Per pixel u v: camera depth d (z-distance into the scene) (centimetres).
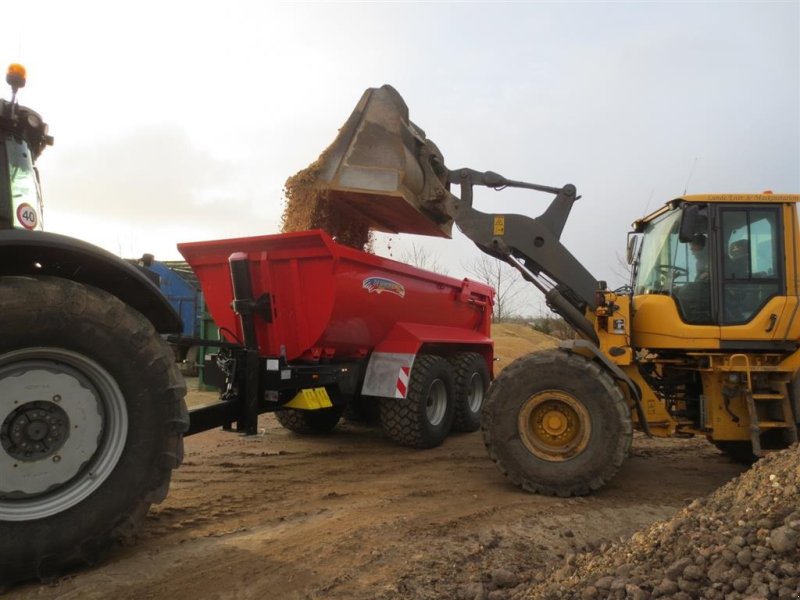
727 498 309
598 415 477
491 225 579
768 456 332
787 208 516
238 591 297
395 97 564
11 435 288
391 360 643
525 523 411
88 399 307
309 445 673
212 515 415
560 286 570
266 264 560
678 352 542
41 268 313
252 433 485
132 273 319
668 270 542
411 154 570
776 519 261
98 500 302
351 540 368
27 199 336
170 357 329
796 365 502
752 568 240
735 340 509
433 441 666
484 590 297
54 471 295
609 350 531
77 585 297
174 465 323
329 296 539
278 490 484
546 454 486
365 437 725
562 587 276
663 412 528
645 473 564
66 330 294
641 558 278
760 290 514
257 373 491
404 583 307
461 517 419
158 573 315
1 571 281
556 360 494
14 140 331
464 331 826
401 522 404
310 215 563
